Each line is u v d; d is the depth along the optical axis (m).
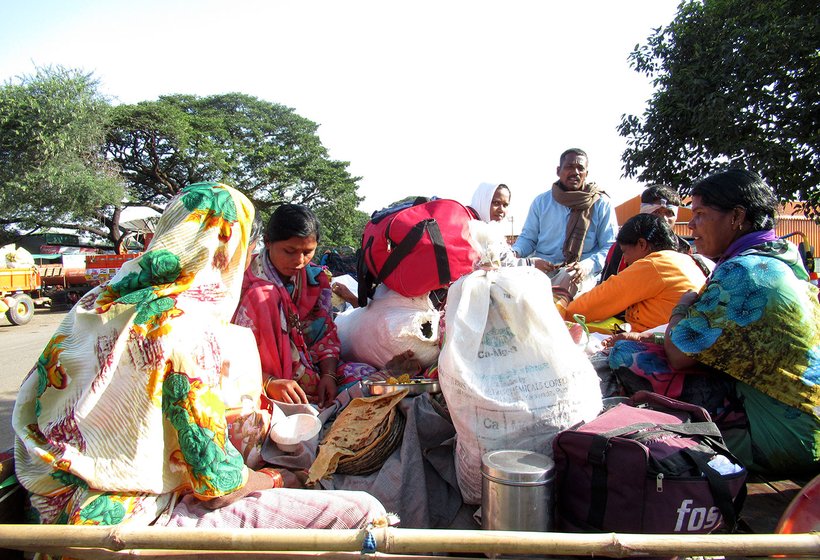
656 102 10.98
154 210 35.06
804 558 1.33
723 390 2.16
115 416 1.58
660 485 1.55
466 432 1.84
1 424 5.51
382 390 2.16
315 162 41.88
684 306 2.27
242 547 1.36
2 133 21.41
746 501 1.97
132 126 30.88
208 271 1.79
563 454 1.73
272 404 2.15
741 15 10.34
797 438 2.02
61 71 23.06
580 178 4.30
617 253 3.93
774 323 1.99
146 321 1.62
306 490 1.74
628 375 2.34
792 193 9.74
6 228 25.69
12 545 1.38
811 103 9.26
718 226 2.24
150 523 1.57
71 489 1.58
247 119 40.03
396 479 2.01
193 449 1.59
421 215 2.50
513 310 1.91
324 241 42.59
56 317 17.56
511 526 1.56
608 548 1.30
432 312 2.59
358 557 1.47
